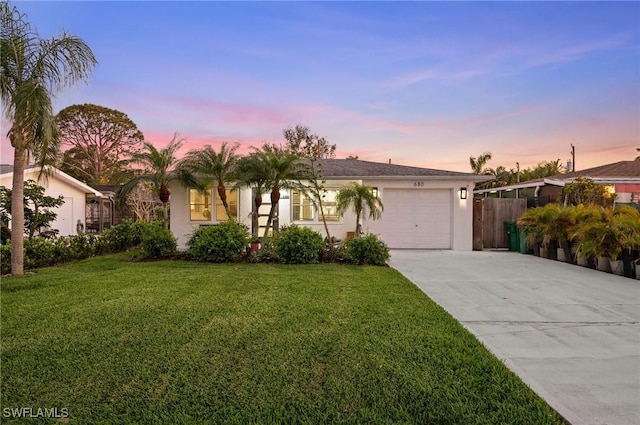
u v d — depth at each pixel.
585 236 8.88
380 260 9.42
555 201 13.66
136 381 3.04
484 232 13.30
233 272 8.12
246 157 11.51
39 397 2.81
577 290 6.66
